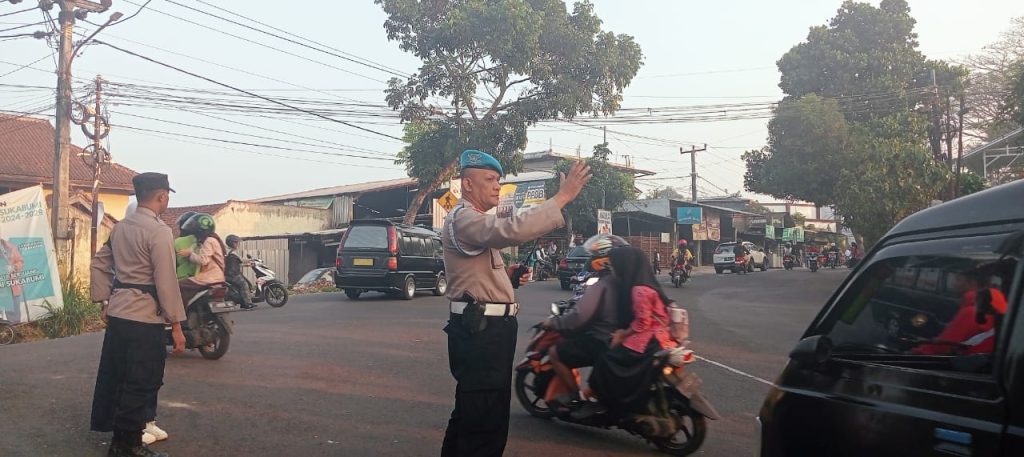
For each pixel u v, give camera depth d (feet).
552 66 82.33
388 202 120.47
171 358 26.96
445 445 12.82
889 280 9.12
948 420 7.13
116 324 15.15
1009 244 7.41
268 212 104.27
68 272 41.60
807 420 8.86
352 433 17.76
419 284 55.62
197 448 16.30
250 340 31.65
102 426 16.24
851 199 88.38
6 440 16.42
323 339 32.17
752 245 131.23
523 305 51.44
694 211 144.97
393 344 31.07
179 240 26.37
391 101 79.66
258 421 18.60
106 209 91.66
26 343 31.63
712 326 41.68
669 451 17.07
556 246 102.47
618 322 18.12
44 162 84.94
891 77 115.24
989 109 105.19
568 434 18.48
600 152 119.03
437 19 80.33
